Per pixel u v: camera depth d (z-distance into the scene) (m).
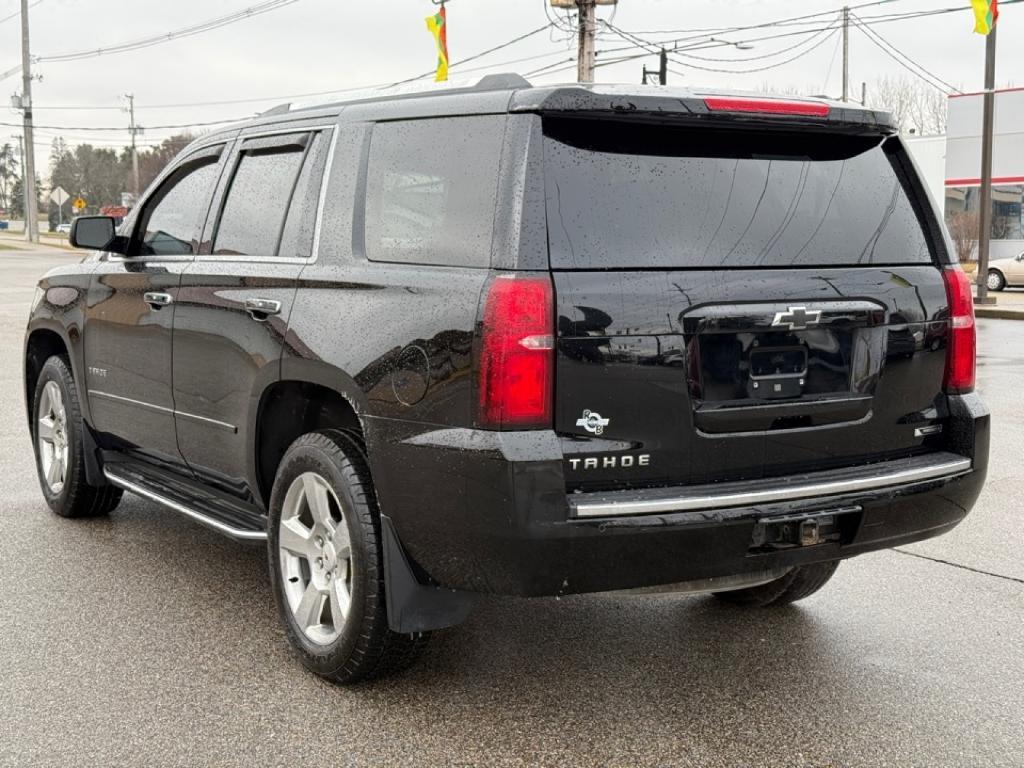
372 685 3.87
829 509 3.47
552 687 3.88
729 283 3.38
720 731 3.54
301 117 4.34
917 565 5.34
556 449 3.13
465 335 3.22
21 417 9.17
